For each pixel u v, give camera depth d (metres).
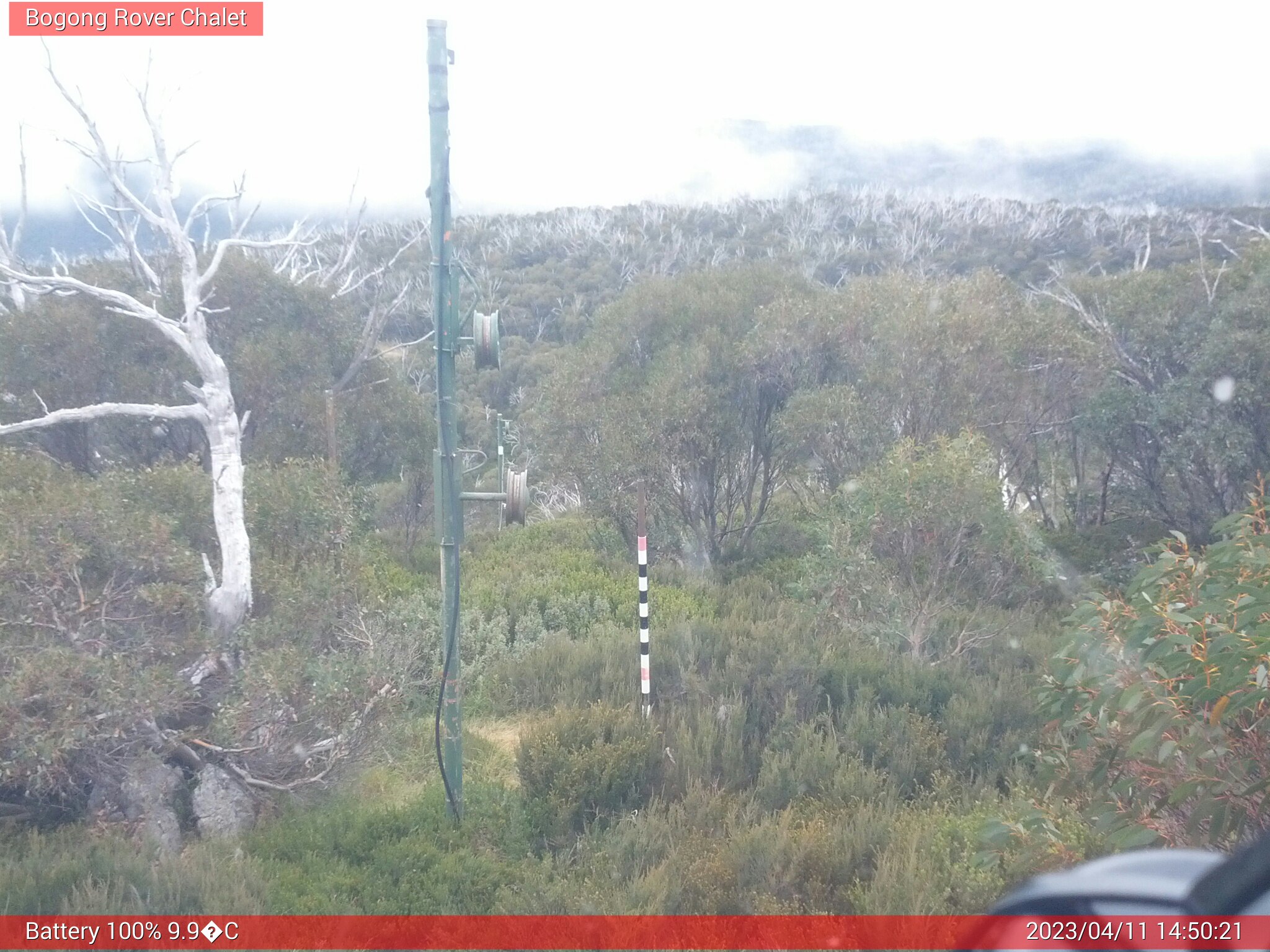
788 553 14.71
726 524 14.73
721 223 62.28
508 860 5.85
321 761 6.86
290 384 14.34
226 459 7.53
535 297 44.34
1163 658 4.38
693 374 13.91
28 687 5.69
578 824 6.32
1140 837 4.15
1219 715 4.11
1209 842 4.15
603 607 11.59
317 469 9.05
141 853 5.44
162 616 6.75
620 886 5.22
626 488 13.70
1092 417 13.72
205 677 6.79
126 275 13.70
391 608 9.14
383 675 7.16
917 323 12.87
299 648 6.87
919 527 9.59
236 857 5.39
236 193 8.39
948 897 4.67
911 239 49.72
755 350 13.90
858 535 9.95
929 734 7.15
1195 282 14.16
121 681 5.95
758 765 7.09
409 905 5.16
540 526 17.83
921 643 9.55
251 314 14.53
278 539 8.29
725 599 12.27
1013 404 13.59
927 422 13.02
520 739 7.61
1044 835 4.74
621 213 68.50
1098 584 12.16
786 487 16.20
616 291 44.16
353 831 6.11
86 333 12.68
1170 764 4.42
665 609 11.43
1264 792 4.04
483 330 6.12
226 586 7.12
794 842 5.38
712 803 6.16
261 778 6.71
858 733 7.16
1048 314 14.20
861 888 4.93
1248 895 2.49
